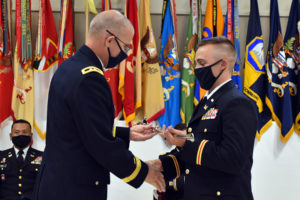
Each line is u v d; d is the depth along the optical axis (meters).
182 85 3.74
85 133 1.64
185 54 3.77
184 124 3.26
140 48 3.68
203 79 1.86
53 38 3.71
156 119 3.75
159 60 3.78
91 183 1.70
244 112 1.67
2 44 3.55
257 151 3.85
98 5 3.87
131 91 3.60
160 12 3.95
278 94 3.83
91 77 1.68
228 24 3.76
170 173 2.12
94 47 1.84
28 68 3.63
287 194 3.86
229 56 1.84
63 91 1.71
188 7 3.97
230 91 1.78
